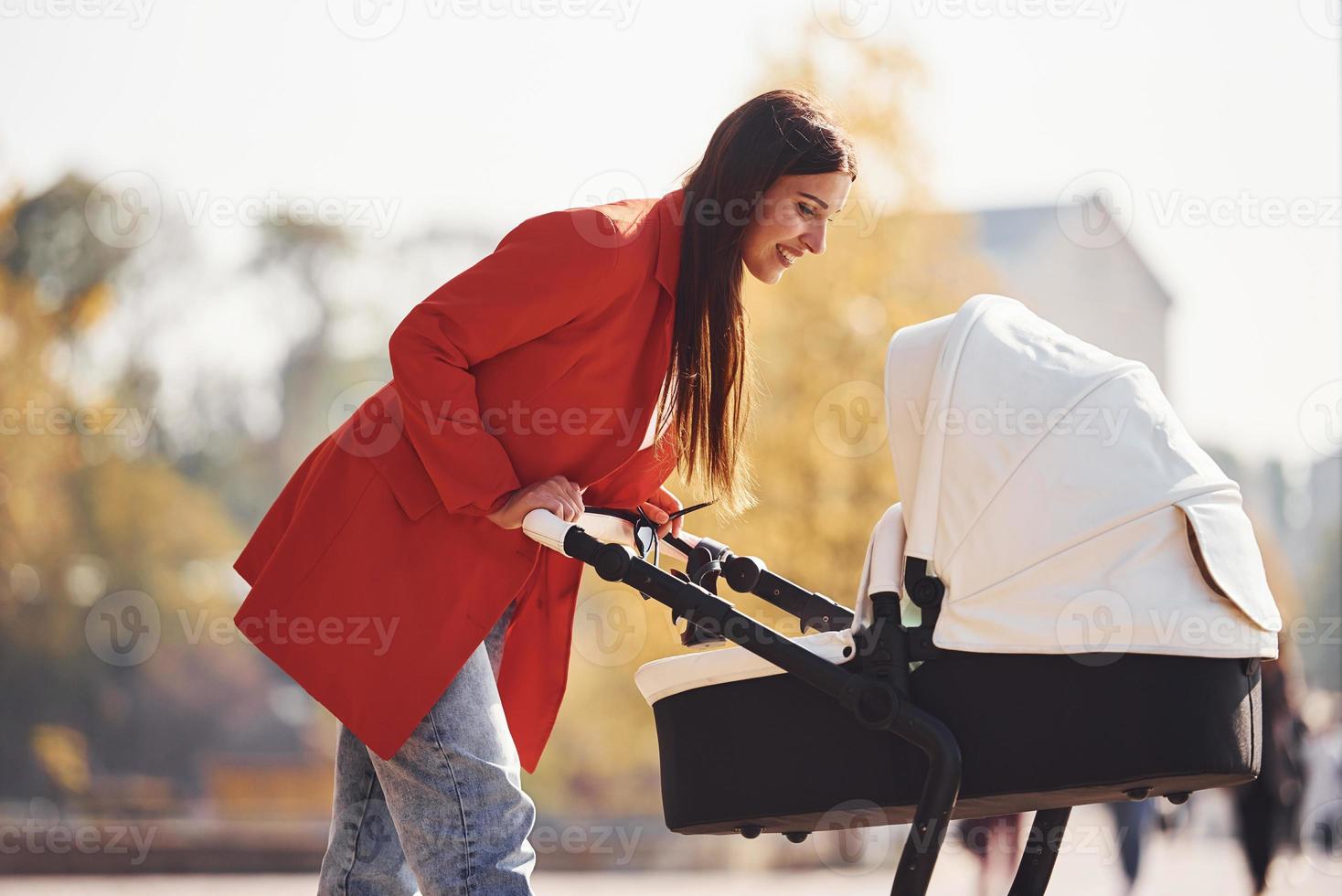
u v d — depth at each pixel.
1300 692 14.84
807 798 4.64
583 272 4.97
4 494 43.22
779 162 5.11
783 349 22.38
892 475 22.08
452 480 4.91
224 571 50.94
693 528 21.28
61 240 42.69
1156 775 4.18
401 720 4.86
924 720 4.34
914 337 4.82
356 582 5.00
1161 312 52.72
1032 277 52.66
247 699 55.53
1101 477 4.34
